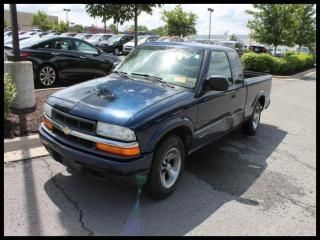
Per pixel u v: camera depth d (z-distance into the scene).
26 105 6.67
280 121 8.58
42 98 7.80
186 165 5.26
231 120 5.63
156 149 3.85
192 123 4.36
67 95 4.13
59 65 9.89
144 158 3.62
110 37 29.30
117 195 4.15
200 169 5.14
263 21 22.45
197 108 4.41
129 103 3.85
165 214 3.84
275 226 3.77
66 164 3.89
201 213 3.91
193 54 4.89
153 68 4.88
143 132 3.58
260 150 6.20
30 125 5.91
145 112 3.69
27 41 9.73
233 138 6.83
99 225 3.56
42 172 4.60
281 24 21.98
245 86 6.00
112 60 11.26
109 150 3.55
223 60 5.32
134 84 4.49
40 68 9.52
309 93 13.38
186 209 3.97
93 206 3.89
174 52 5.00
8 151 5.18
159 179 3.92
